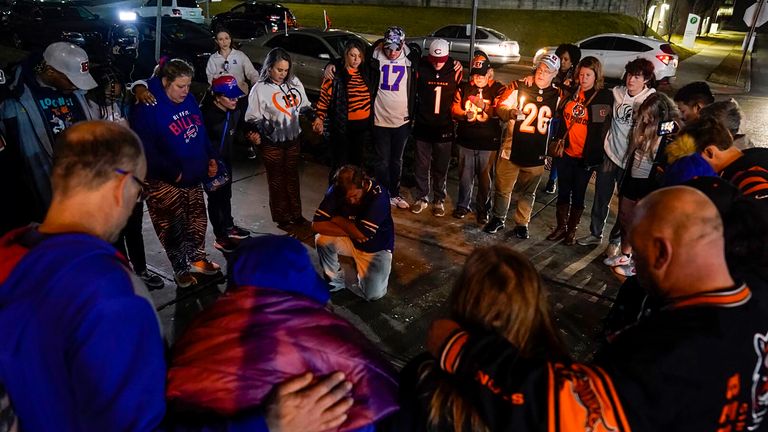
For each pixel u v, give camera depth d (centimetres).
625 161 425
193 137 360
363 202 352
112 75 346
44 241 118
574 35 2420
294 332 139
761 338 127
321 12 2831
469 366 125
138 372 118
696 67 2028
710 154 253
